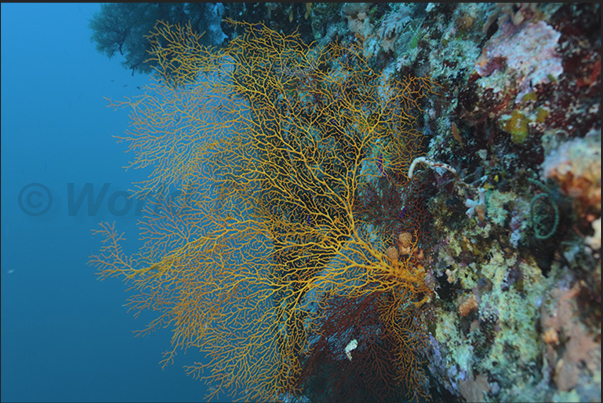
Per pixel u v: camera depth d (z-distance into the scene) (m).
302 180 3.09
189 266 2.83
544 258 1.67
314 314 2.94
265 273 2.85
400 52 3.17
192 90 3.15
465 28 2.42
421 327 2.68
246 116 3.18
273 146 3.08
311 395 3.23
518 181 1.82
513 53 1.82
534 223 1.66
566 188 1.42
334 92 3.46
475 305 2.14
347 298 2.79
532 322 1.72
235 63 3.36
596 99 1.41
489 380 1.94
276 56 3.53
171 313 2.91
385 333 2.86
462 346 2.22
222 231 2.79
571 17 1.54
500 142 1.93
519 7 1.84
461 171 2.32
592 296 1.33
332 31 4.12
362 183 3.10
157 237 2.87
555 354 1.50
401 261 2.74
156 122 3.09
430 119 2.81
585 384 1.31
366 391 3.06
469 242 2.22
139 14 5.25
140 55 5.83
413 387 2.86
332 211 3.19
